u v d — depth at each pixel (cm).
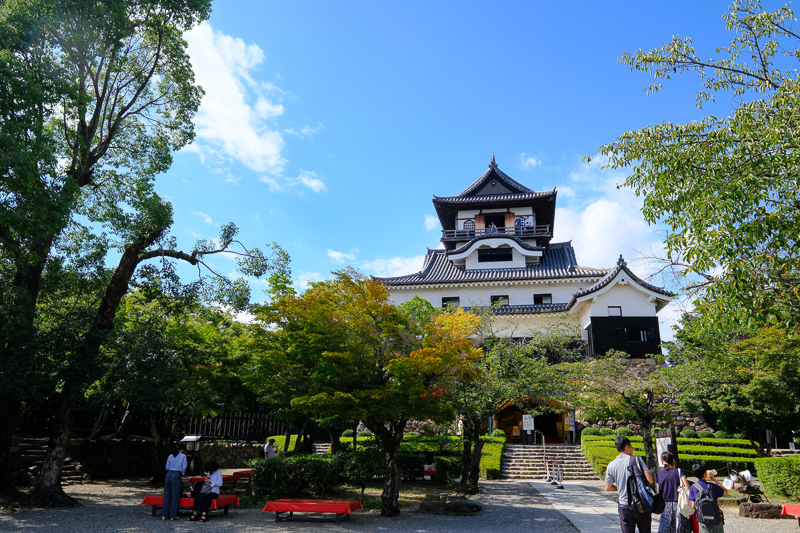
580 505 1606
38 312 1599
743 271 809
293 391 1730
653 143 978
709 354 1739
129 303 1984
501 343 2098
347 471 1708
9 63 1155
